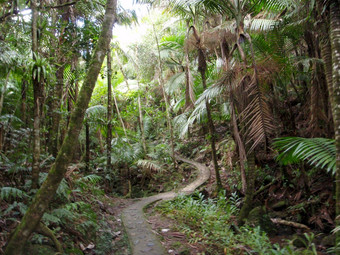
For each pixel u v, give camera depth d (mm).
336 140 2646
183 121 9227
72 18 5906
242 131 4508
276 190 5484
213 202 5449
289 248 2891
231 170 7492
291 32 4867
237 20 4176
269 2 4520
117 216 4863
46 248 2775
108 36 2918
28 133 3979
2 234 2707
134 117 12266
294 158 3818
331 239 3602
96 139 10156
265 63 4000
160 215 4898
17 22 3834
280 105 5496
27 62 3295
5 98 4109
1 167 3539
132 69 11930
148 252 3213
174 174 8914
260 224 4133
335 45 2742
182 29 9859
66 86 6430
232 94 4301
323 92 4383
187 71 6289
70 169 4645
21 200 3367
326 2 2918
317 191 4781
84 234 3449
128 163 9148
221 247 3340
